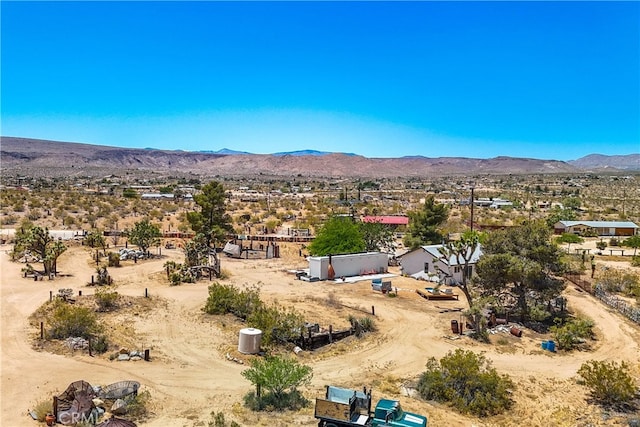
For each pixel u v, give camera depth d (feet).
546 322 140.26
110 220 294.25
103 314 128.57
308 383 90.63
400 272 201.26
